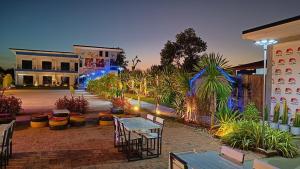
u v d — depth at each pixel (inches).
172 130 363.3
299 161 235.1
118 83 813.9
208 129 366.3
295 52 406.6
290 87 414.3
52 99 836.0
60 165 213.0
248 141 264.8
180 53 1339.8
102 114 404.8
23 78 1939.0
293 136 333.7
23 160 223.1
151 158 235.9
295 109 406.6
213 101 369.4
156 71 887.7
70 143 281.3
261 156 247.1
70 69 2042.3
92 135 321.1
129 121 261.4
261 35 410.6
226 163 135.6
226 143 291.4
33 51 1964.8
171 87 479.2
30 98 872.9
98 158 232.7
